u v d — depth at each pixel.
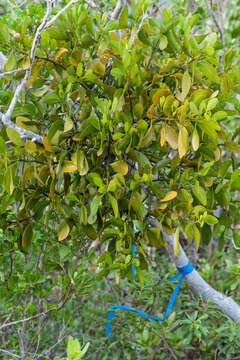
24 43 1.27
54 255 1.83
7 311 1.95
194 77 1.35
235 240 1.62
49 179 1.36
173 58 1.51
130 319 2.19
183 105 1.17
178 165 1.47
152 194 1.52
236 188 1.43
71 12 1.32
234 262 2.77
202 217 1.25
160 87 1.32
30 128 1.29
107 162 1.32
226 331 1.91
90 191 1.31
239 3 3.07
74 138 1.23
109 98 1.33
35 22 1.47
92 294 2.47
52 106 1.44
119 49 1.19
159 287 2.15
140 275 1.38
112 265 1.30
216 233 1.61
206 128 1.19
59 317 2.00
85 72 1.26
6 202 1.32
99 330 2.29
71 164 1.22
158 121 1.33
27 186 1.42
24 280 1.75
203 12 2.56
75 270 1.86
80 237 1.69
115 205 1.20
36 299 2.30
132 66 1.21
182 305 2.36
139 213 1.30
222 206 1.55
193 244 2.57
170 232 1.35
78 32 1.35
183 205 1.33
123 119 1.24
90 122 1.21
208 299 1.84
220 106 1.46
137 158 1.30
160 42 1.36
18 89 1.20
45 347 2.19
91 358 2.31
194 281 1.87
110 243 1.44
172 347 2.29
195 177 1.35
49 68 1.34
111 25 1.28
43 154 1.24
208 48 1.24
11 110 1.21
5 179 1.16
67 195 1.30
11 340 2.00
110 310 1.98
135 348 2.16
